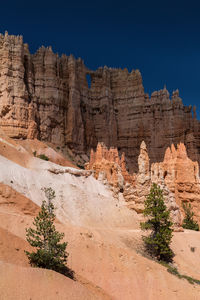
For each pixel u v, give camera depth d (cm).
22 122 7588
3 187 3406
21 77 7956
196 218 4969
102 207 4253
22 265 1948
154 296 2386
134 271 2584
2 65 7825
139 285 2447
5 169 3938
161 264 2956
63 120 9106
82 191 4375
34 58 9112
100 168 5225
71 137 8894
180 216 4194
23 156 5428
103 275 2422
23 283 1652
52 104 8844
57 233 2292
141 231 3628
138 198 4362
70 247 2597
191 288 2561
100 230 3378
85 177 4953
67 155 8600
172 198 4225
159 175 4403
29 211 3338
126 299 2278
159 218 3300
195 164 5359
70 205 4009
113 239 3183
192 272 3048
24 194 3656
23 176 4025
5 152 5181
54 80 9100
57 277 1830
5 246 2094
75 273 2277
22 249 2186
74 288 1817
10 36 8138
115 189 4834
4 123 7362
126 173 5941
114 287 2347
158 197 3491
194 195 5134
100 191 4794
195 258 3378
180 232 3975
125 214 4228
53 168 4697
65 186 4309
